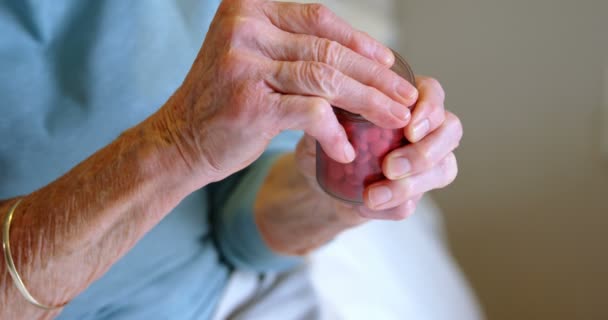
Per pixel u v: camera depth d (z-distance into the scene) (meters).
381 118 0.58
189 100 0.58
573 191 1.54
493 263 1.70
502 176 1.63
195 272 0.85
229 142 0.58
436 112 0.63
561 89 1.49
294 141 0.98
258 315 0.87
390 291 0.99
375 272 1.01
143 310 0.80
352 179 0.64
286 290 0.90
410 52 1.71
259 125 0.57
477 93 1.62
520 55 1.54
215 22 0.59
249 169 0.92
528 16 1.50
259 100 0.56
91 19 0.77
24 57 0.75
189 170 0.60
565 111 1.50
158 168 0.60
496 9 1.55
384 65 0.61
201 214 0.87
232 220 0.88
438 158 0.63
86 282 0.64
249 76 0.56
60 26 0.76
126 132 0.62
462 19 1.61
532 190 1.60
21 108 0.73
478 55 1.60
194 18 0.84
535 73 1.52
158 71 0.79
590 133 1.48
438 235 1.45
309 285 0.90
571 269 1.59
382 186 0.63
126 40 0.78
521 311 1.68
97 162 0.62
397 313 0.95
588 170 1.50
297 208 0.82
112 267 0.76
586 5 1.41
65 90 0.75
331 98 0.57
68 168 0.74
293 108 0.57
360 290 0.93
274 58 0.58
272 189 0.86
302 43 0.58
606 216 1.51
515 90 1.57
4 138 0.73
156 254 0.80
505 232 1.66
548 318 1.65
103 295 0.77
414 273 1.13
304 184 0.80
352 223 0.79
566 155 1.53
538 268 1.64
